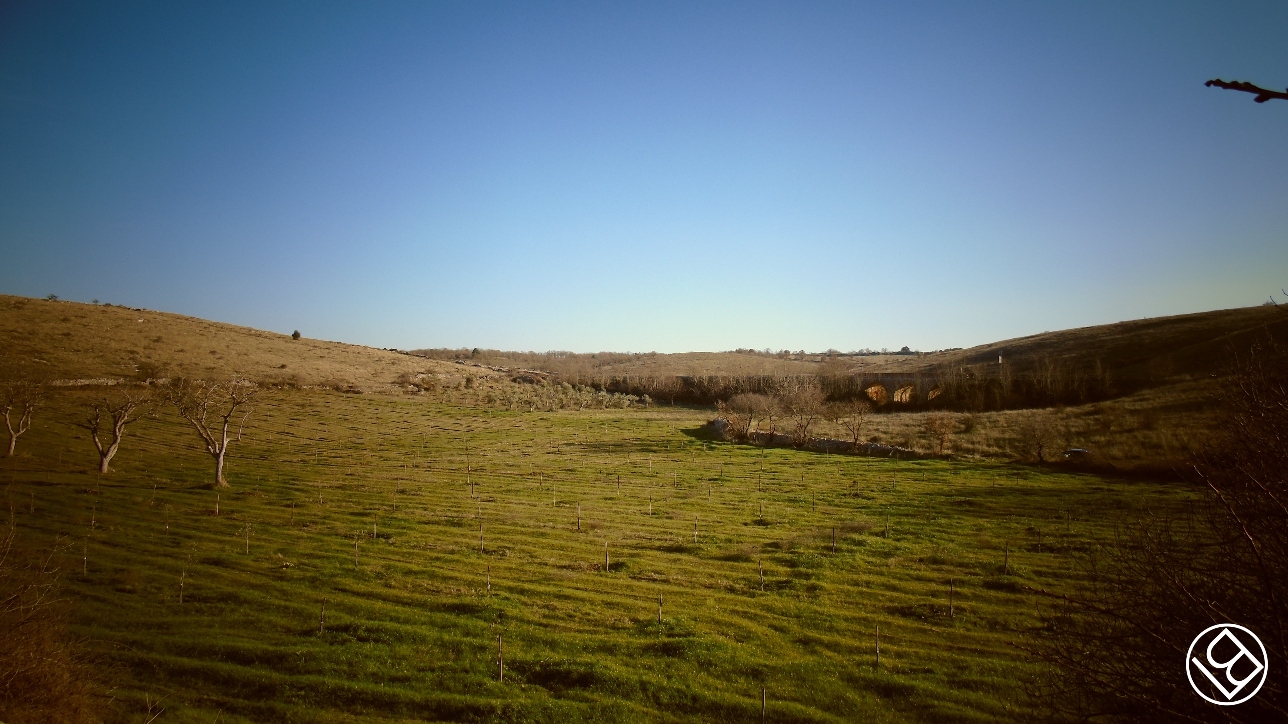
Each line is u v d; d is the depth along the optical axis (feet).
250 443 206.18
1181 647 25.23
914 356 566.36
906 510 115.85
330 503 125.80
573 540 100.12
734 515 117.60
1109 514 102.83
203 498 125.29
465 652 61.11
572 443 223.30
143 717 48.60
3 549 52.80
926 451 180.34
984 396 276.62
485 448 211.41
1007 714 48.49
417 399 332.60
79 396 228.63
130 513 109.40
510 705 51.85
